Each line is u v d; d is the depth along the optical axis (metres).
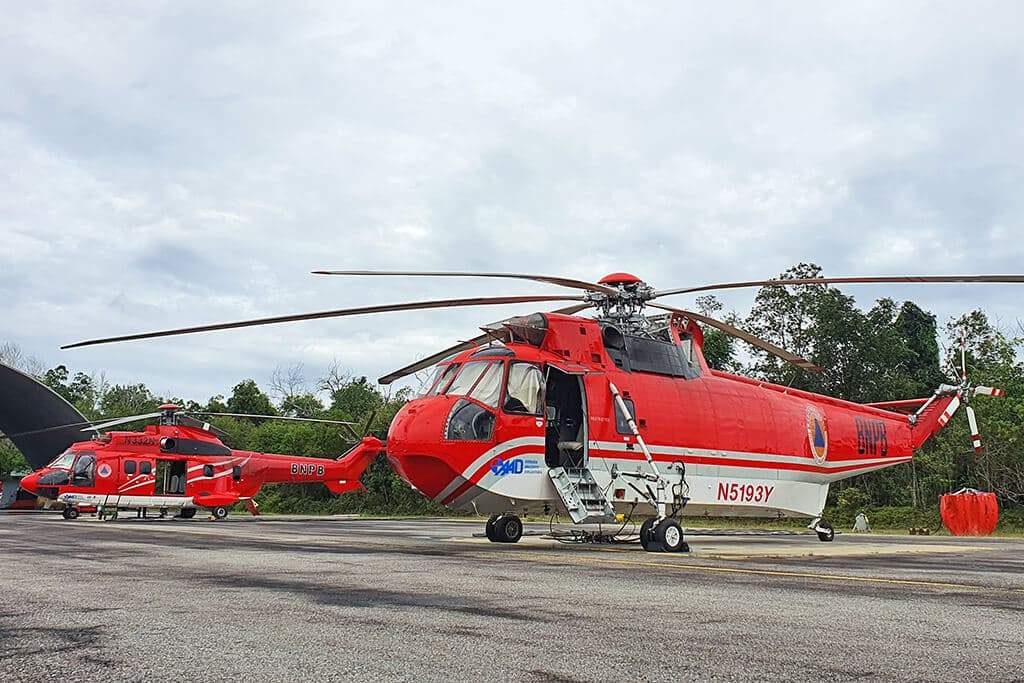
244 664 4.04
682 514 16.09
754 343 16.25
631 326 16.11
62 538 15.49
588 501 14.18
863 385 47.91
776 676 3.89
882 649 4.59
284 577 8.09
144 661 4.10
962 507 28.36
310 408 75.81
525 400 14.23
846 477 18.64
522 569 9.35
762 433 16.86
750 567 10.22
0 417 41.75
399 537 18.30
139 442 29.83
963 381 20.78
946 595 7.28
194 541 14.74
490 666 4.02
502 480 13.86
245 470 31.59
